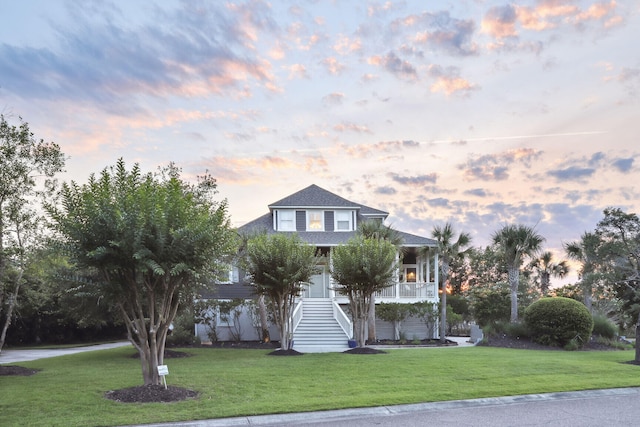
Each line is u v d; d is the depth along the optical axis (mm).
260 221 32844
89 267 10438
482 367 13781
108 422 7914
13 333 36031
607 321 24328
